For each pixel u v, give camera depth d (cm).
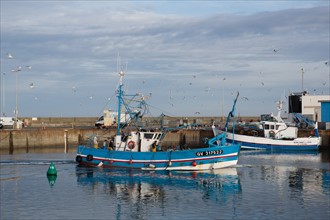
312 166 4197
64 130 6272
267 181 3397
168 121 6869
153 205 2691
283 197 2872
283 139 5834
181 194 2970
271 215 2475
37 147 6097
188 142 6475
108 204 2714
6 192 3019
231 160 3953
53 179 3466
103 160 3928
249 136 5831
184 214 2503
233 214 2492
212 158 3891
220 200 2805
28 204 2705
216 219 2405
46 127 6962
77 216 2464
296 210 2566
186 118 8044
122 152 3891
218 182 3359
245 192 3022
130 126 4241
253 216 2458
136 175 3647
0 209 2594
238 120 7744
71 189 3114
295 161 4584
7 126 6781
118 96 4069
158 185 3253
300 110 7475
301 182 3353
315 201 2764
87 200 2808
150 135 3966
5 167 4038
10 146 5912
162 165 3847
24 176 3588
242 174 3706
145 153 3862
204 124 7200
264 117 6494
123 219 2419
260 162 4481
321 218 2422
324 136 6212
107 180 3431
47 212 2536
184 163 3847
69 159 4638
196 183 3328
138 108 4100
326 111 6950
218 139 4031
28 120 7625
